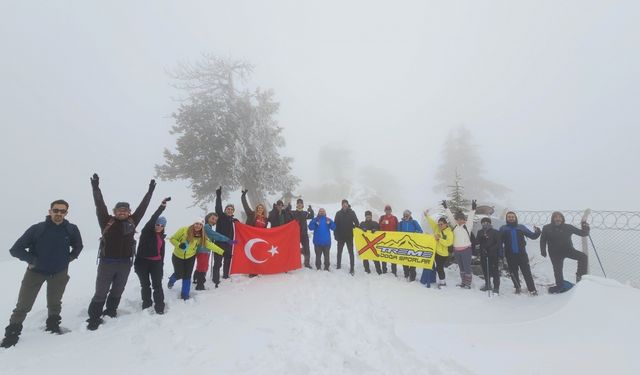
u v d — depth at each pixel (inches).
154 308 236.5
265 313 234.8
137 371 155.8
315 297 271.6
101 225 219.3
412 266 325.7
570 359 154.8
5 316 243.8
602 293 208.4
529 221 451.8
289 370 158.4
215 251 284.5
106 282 215.0
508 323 211.3
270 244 342.0
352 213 360.2
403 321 218.8
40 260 195.9
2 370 155.4
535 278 346.6
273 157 904.3
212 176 834.2
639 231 290.4
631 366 143.7
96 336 196.1
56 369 157.2
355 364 166.7
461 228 317.4
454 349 174.4
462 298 274.2
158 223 240.8
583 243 301.7
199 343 185.8
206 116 855.1
